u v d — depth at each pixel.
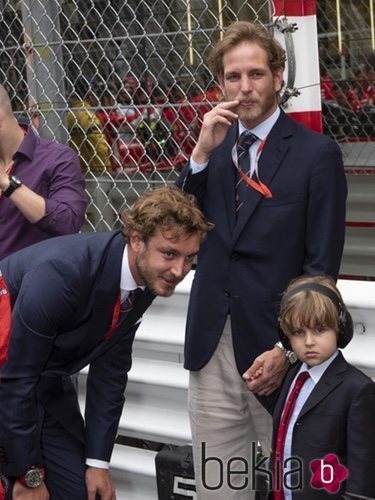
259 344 3.88
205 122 3.86
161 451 4.47
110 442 3.93
